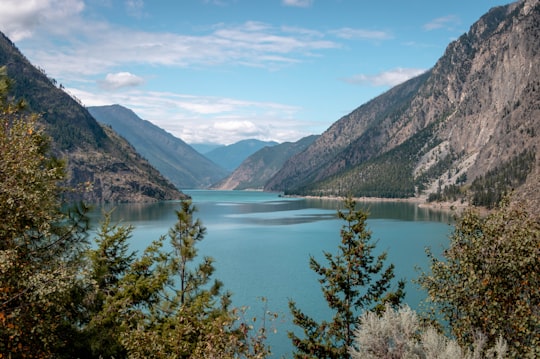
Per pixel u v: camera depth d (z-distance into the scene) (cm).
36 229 1662
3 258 1385
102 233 2464
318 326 2672
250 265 9744
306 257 10769
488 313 1756
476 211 1938
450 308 1920
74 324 1992
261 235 15562
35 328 1482
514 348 1636
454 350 1398
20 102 1814
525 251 1788
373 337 1478
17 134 1666
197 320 1972
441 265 1958
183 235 2525
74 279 1614
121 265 2486
